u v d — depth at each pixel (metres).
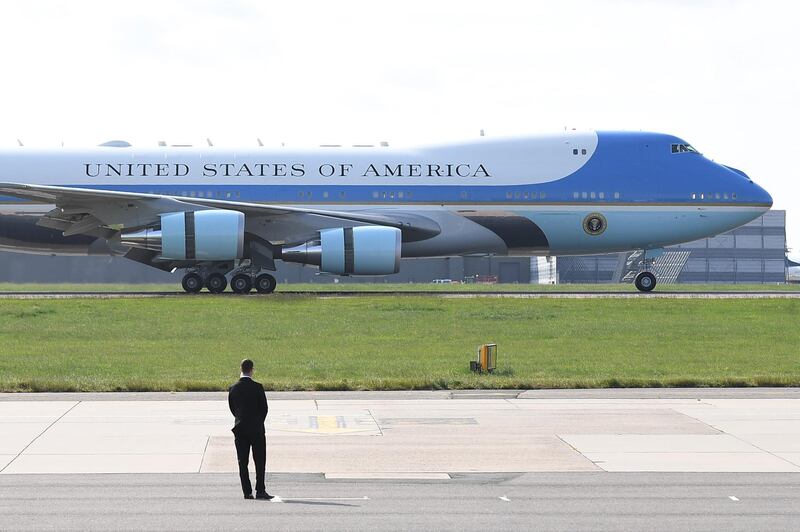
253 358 51.50
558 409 36.53
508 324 66.12
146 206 83.25
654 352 54.69
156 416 34.59
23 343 57.38
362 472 26.47
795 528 21.06
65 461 27.50
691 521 21.59
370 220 87.06
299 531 20.77
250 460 27.73
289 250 84.31
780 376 44.50
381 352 54.09
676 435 31.39
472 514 22.16
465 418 34.53
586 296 87.50
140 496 23.73
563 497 23.75
